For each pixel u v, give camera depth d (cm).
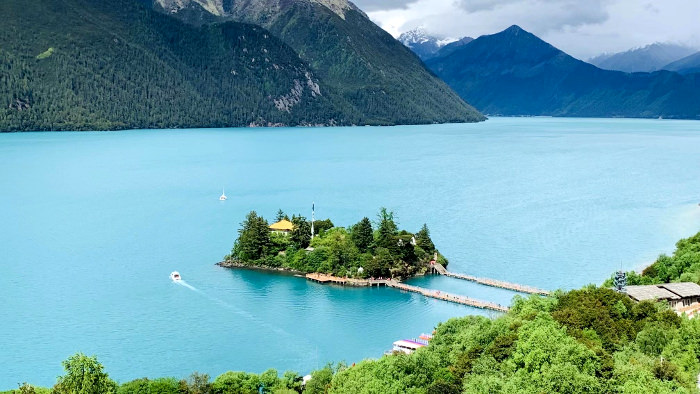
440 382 9662
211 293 17412
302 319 15712
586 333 10888
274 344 14125
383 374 10131
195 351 13638
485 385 9138
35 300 16338
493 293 17750
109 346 13750
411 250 19888
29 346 13675
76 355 9981
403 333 14875
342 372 10688
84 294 16875
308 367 13038
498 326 11481
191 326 14988
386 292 17975
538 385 9056
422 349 11138
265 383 11200
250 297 17250
